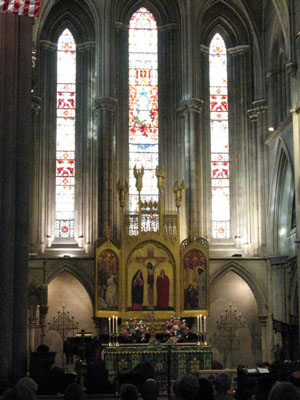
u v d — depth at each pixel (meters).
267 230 38.91
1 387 19.36
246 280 38.41
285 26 34.53
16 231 20.61
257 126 39.97
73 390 9.88
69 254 38.88
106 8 38.91
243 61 41.62
